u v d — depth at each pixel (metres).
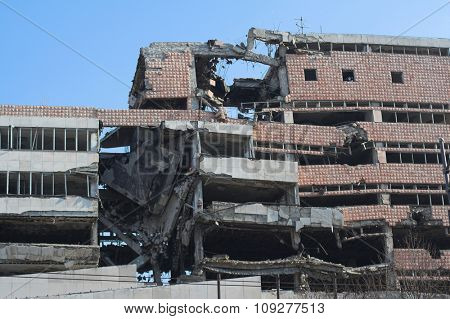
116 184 66.12
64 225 59.34
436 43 75.31
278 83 74.25
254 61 72.56
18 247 55.41
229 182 60.38
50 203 57.78
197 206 58.44
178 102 70.88
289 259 58.62
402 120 73.19
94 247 56.72
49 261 55.78
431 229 67.00
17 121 59.38
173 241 62.59
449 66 74.50
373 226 65.38
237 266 57.81
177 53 70.56
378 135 69.81
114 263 68.50
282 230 60.97
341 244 64.12
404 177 67.88
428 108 72.69
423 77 73.44
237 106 77.81
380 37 74.25
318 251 65.50
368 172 67.50
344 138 68.81
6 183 58.12
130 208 66.38
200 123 61.47
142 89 73.94
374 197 68.62
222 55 71.75
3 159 58.19
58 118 60.19
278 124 67.62
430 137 70.69
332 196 67.12
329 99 71.00
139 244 64.50
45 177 58.81
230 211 58.78
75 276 51.75
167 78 69.38
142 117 65.44
